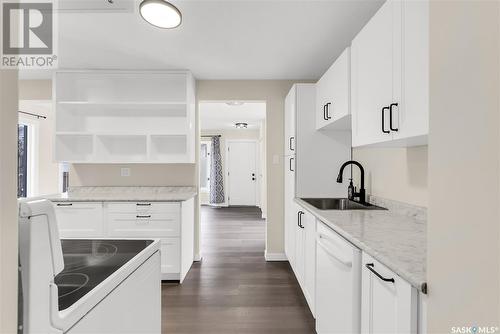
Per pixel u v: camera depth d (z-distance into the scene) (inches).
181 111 135.3
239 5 74.7
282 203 138.3
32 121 168.7
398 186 78.3
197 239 135.9
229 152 318.3
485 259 21.3
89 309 28.7
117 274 35.3
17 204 19.6
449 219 25.3
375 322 41.7
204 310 88.6
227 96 137.8
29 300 21.1
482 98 21.6
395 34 50.6
